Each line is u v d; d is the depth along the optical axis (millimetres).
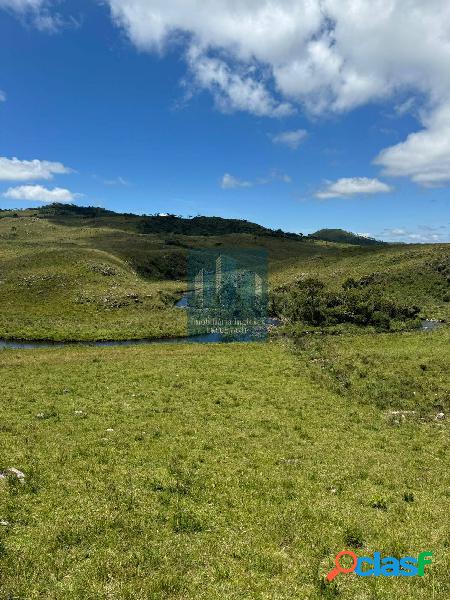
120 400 28062
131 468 16891
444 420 26375
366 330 66000
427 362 41750
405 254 122812
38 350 50438
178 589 9836
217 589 9883
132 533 12047
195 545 11672
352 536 12500
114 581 9930
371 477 17469
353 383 34125
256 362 42375
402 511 14461
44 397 28188
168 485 15305
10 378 34062
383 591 10117
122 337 62281
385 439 22547
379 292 85875
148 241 193250
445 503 15258
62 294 89750
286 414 26391
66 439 20125
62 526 12094
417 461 19547
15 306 82000
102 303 87000
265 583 10203
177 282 136750
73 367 39031
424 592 10133
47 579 9867
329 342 55000
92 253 124938
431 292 98938
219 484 15852
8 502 13289
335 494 15750
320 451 20297
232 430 22875
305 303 75438
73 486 14875
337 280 113500
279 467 18078
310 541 12258
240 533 12523
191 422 23875
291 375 37000
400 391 31938
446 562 11352
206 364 41219
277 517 13539
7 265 103938
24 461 16875
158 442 20375
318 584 10234
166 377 35344
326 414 26672
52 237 186875
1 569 10070
